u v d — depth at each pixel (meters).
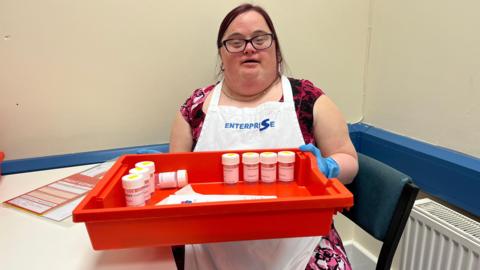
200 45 1.10
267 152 0.78
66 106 1.03
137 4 1.00
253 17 0.87
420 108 1.11
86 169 0.98
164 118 1.13
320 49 1.23
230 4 1.09
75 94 1.02
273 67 0.93
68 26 0.96
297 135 0.90
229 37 0.89
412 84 1.13
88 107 1.05
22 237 0.64
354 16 1.24
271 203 0.52
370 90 1.31
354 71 1.30
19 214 0.73
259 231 0.55
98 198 0.55
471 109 0.96
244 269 0.80
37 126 1.02
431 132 1.09
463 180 0.93
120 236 0.52
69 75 1.00
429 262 1.00
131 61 1.04
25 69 0.96
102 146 1.10
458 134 1.00
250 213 0.53
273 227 0.55
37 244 0.62
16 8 0.91
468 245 0.87
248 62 0.89
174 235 0.54
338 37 1.24
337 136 0.90
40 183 0.89
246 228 0.55
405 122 1.18
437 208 1.01
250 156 0.76
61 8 0.94
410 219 1.04
